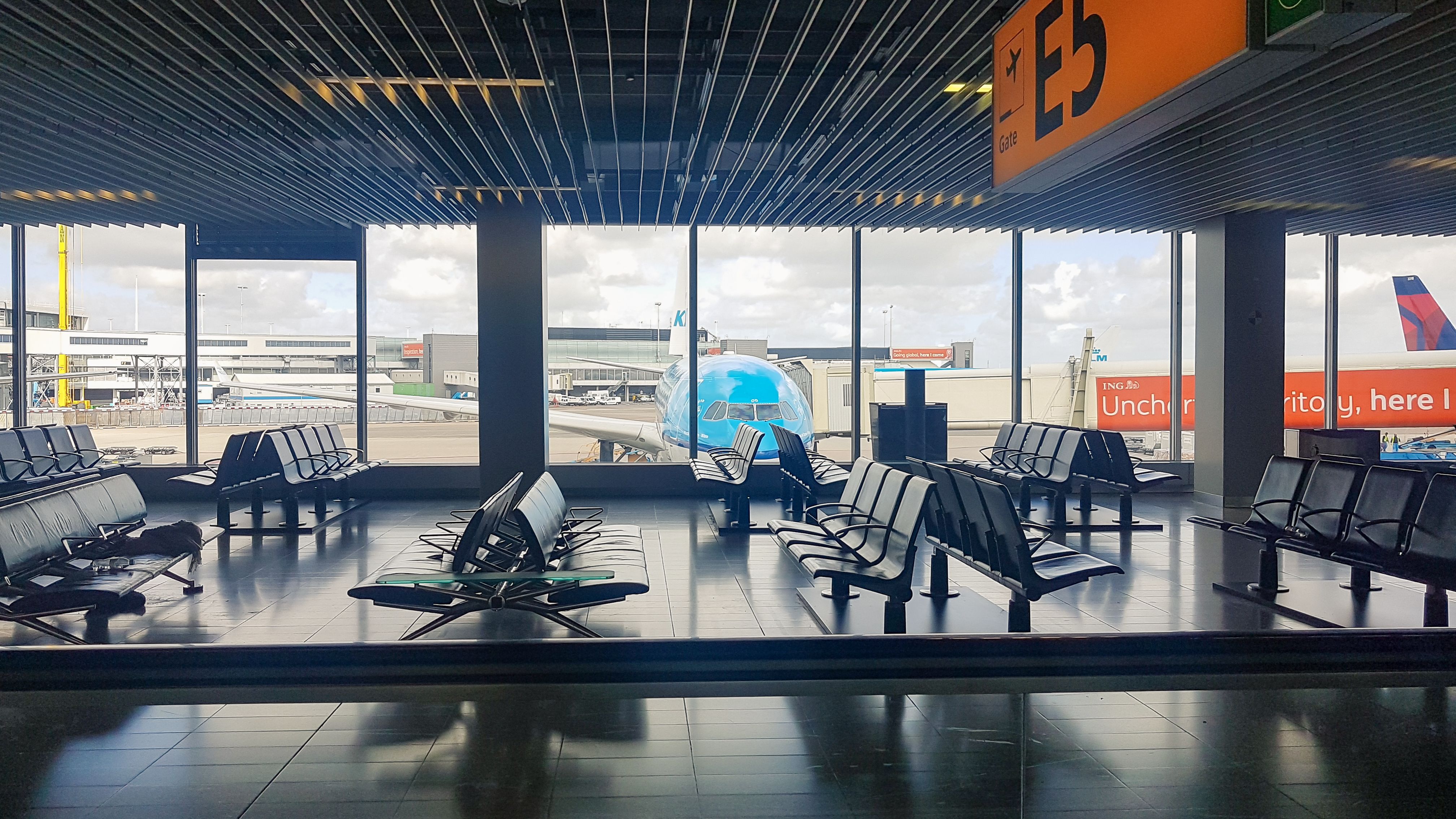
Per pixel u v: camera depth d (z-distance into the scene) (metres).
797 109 6.12
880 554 4.80
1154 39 3.30
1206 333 9.98
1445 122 5.84
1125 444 7.71
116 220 9.81
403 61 5.27
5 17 4.37
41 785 2.80
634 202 9.55
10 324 10.38
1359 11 2.57
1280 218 9.54
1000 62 4.73
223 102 5.79
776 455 11.16
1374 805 2.66
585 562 4.95
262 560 6.80
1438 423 11.24
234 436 7.79
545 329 9.87
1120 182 7.86
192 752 3.06
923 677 2.02
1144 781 2.83
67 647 1.96
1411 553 4.57
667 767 2.94
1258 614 5.20
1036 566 4.48
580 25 5.38
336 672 1.98
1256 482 9.67
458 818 2.57
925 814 2.61
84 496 5.18
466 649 2.02
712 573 6.40
